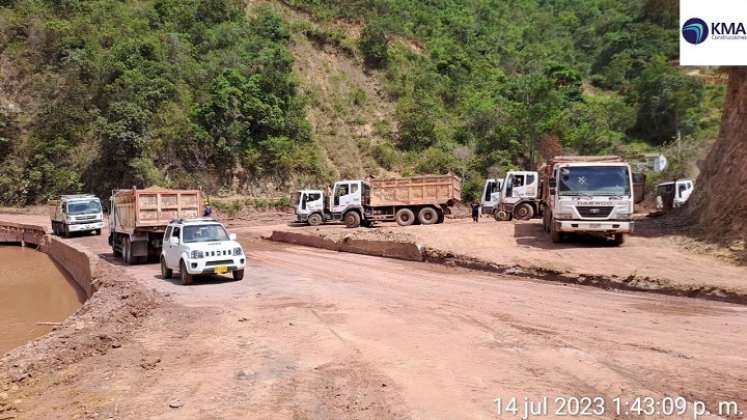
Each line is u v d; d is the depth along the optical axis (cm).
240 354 771
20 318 1567
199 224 1564
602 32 10294
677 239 1772
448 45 7725
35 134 5222
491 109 6112
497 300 1145
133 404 596
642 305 1088
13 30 5753
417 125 6047
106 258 2180
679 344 777
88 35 5706
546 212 2141
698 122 6681
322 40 6875
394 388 604
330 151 5766
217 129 5100
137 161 4650
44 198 5000
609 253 1620
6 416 599
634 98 7619
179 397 609
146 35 5759
